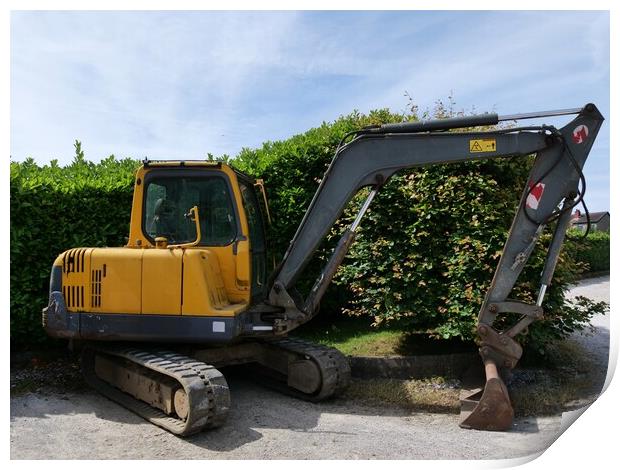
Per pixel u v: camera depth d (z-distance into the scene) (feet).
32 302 22.09
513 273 16.74
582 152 16.25
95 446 14.48
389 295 20.72
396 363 20.84
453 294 19.85
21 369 21.59
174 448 14.37
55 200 22.54
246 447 14.44
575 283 21.26
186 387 14.67
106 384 19.56
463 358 20.95
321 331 26.61
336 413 17.42
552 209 16.46
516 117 16.58
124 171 25.18
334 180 18.15
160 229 18.49
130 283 17.28
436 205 20.29
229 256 18.22
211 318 16.83
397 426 16.16
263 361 20.58
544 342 19.77
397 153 17.65
